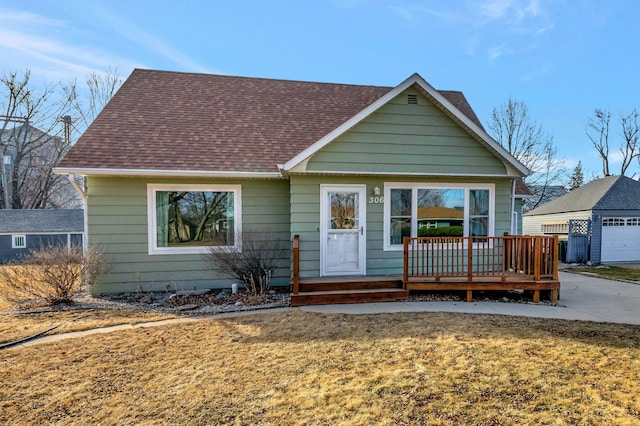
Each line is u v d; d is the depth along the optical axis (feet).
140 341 16.16
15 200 83.20
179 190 27.02
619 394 10.74
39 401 10.95
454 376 11.96
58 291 23.65
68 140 84.33
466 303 22.65
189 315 20.62
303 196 25.53
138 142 27.53
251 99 35.40
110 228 26.00
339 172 25.23
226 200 27.91
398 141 25.96
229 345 15.47
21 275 23.34
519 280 23.24
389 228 26.58
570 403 10.26
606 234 53.72
